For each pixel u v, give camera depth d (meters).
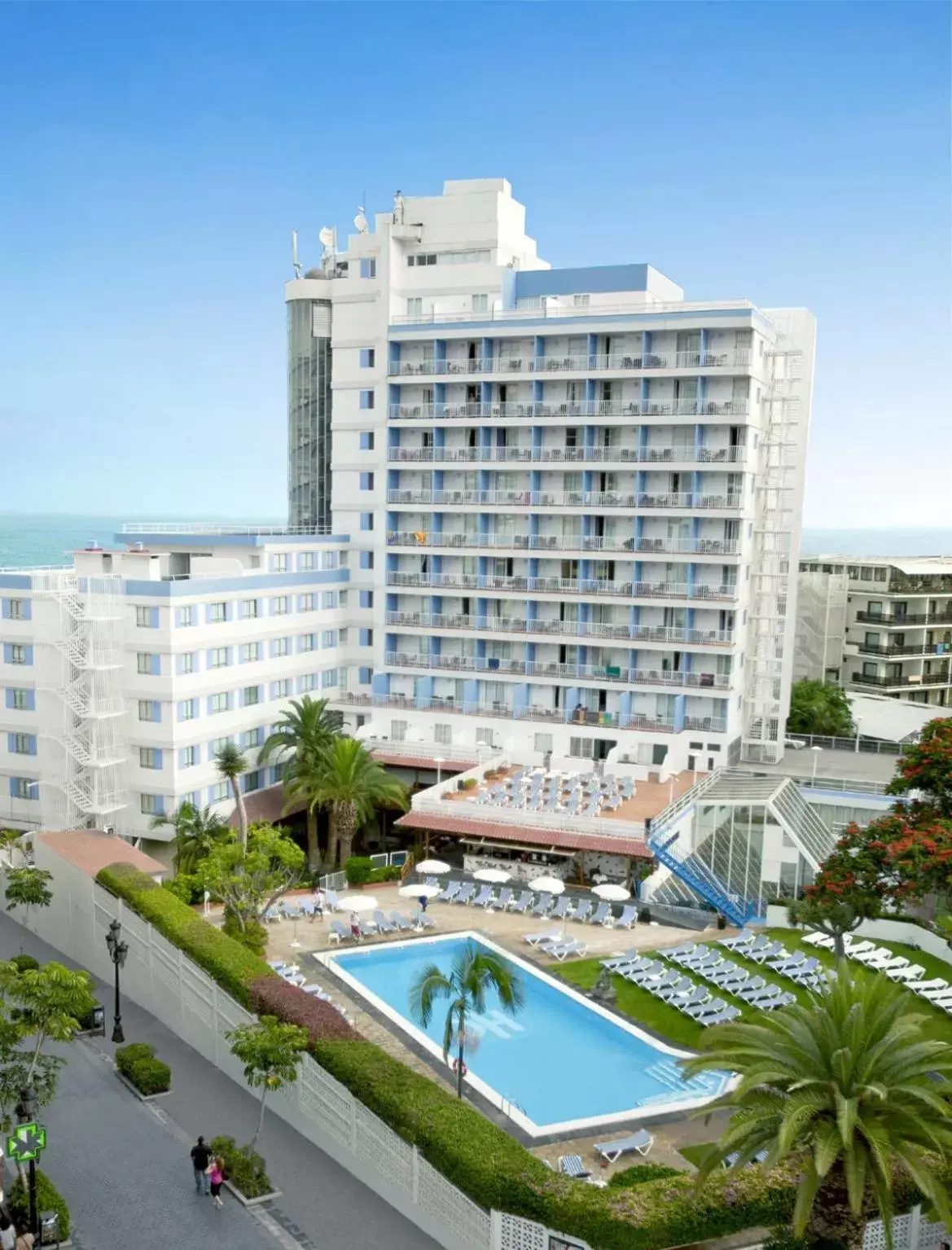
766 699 72.62
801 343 71.19
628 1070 37.03
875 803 61.59
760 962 45.91
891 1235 21.72
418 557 76.00
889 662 103.75
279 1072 30.34
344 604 76.88
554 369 70.38
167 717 59.03
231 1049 31.64
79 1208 27.98
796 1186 24.41
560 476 72.31
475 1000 33.22
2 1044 29.58
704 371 66.19
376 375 75.12
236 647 64.44
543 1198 24.25
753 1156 23.91
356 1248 26.48
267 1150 31.30
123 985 43.50
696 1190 23.58
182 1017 39.12
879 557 123.25
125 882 44.19
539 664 71.94
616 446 70.69
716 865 55.44
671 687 68.56
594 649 72.19
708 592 68.06
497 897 53.75
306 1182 29.56
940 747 42.72
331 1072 30.61
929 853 38.62
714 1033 24.94
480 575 73.00
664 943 48.31
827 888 41.22
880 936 49.97
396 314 74.94
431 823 58.19
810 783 64.69
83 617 57.59
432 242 75.56
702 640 68.50
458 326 71.88
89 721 58.62
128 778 60.16
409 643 76.75
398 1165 28.11
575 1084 35.94
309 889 54.78
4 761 62.56
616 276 73.06
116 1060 36.22
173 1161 30.52
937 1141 21.58
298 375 97.25
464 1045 35.94
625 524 71.06
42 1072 33.44
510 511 71.75
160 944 40.50
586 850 55.38
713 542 67.56
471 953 34.91
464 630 73.19
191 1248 26.30
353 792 59.88
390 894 55.00
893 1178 24.17
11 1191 28.22
